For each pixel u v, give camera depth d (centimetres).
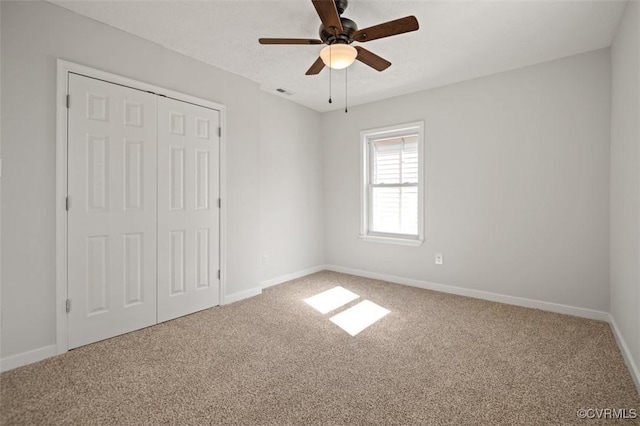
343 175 460
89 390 180
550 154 302
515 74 319
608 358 214
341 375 196
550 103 301
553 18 230
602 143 276
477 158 344
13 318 203
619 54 237
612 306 265
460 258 360
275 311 308
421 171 384
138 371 200
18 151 203
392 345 236
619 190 238
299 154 443
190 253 300
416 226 400
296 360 214
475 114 344
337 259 474
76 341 229
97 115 237
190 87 296
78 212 229
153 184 271
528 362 210
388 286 395
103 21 238
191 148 298
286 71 330
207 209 312
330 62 211
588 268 286
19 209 204
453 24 239
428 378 192
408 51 282
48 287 216
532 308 314
